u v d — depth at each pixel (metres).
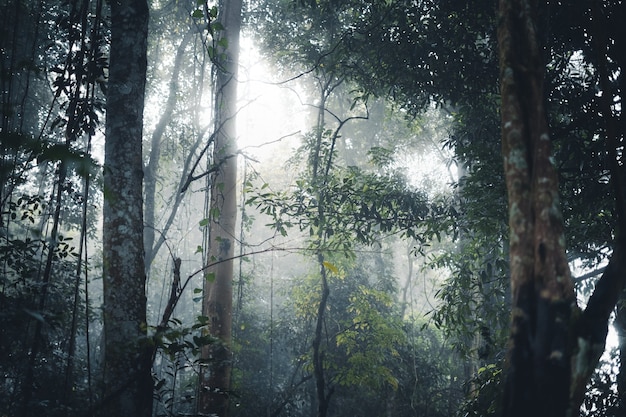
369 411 14.70
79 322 10.00
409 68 9.10
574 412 3.52
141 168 5.07
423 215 9.17
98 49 5.36
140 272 4.84
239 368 14.38
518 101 4.07
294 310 15.30
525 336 3.64
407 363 14.89
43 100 13.72
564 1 7.00
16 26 4.39
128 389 4.46
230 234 8.92
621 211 4.62
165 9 16.45
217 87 9.61
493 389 7.50
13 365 5.61
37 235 3.81
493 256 8.76
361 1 9.64
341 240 9.38
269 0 15.30
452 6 8.40
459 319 8.92
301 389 14.94
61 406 5.25
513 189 3.91
